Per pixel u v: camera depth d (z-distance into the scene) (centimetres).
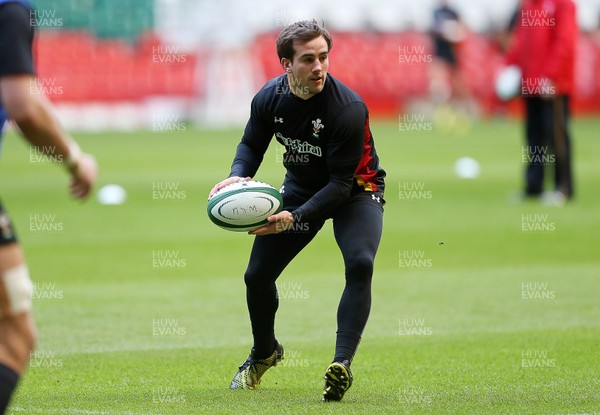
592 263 4119
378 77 12150
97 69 11675
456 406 2039
